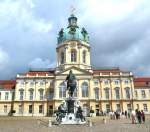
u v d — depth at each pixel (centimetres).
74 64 9450
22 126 3712
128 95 9275
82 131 2905
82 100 8762
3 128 3362
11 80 10450
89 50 10012
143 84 9731
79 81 9006
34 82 9544
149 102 9256
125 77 9444
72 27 10019
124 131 2778
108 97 9300
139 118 3853
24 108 9238
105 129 3073
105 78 9494
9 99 9725
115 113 6022
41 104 9288
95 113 8619
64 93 8894
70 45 9656
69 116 4069
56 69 9688
